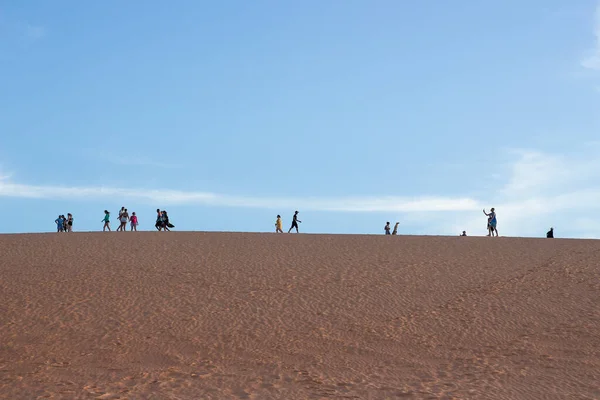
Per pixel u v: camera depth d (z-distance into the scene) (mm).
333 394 14383
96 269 27719
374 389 14820
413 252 31094
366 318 21734
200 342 19609
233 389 14891
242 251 31438
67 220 46375
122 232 38938
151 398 14055
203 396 14227
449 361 17672
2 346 19250
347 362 17672
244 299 23781
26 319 21625
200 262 29047
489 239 35156
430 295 24109
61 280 26016
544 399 14062
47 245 32719
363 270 27562
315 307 22922
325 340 19734
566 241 33625
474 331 20328
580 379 15781
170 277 26562
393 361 17734
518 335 19891
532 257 29422
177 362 17828
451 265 28297
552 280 25469
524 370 16609
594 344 18891
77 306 22938
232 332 20500
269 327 20953
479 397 14117
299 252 31234
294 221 45219
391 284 25516
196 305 23141
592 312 21750
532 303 22906
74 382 15594
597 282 24906
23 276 26562
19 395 14414
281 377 16078
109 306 22984
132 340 19781
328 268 27953
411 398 14039
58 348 19078
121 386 15148
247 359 18078
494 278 26094
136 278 26375
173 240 34531
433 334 20156
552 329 20312
